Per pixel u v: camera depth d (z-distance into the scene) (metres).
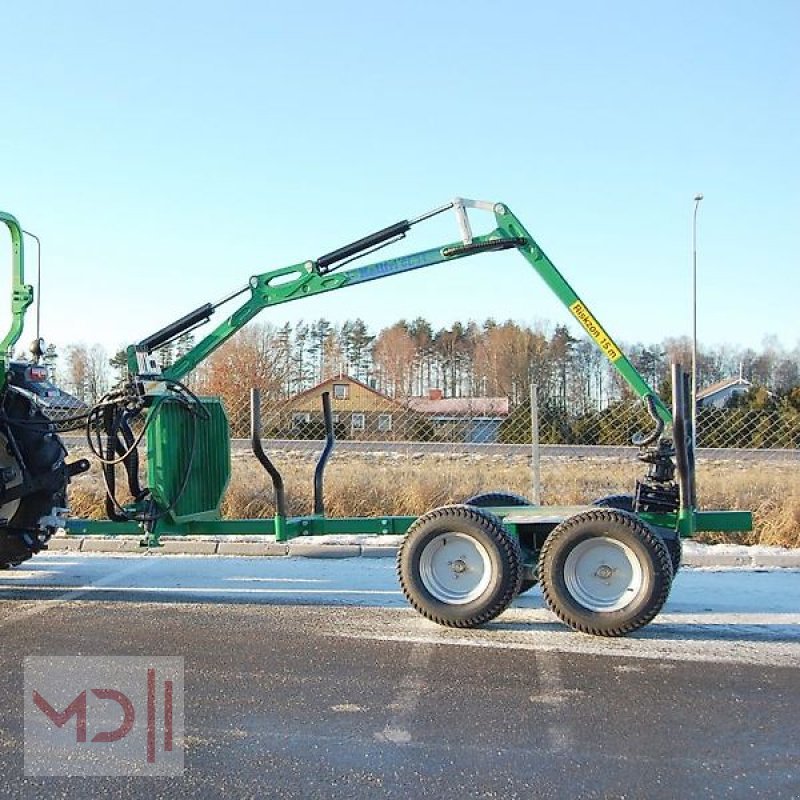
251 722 4.43
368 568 8.50
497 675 5.18
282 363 14.77
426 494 10.60
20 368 7.12
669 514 6.66
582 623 5.98
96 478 11.26
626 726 4.38
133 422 7.19
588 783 3.74
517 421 12.70
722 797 3.62
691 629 6.23
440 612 6.20
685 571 8.24
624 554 6.03
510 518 6.47
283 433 12.97
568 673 5.22
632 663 5.41
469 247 7.25
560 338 34.31
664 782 3.76
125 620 6.45
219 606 6.91
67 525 7.37
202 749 4.10
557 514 6.39
